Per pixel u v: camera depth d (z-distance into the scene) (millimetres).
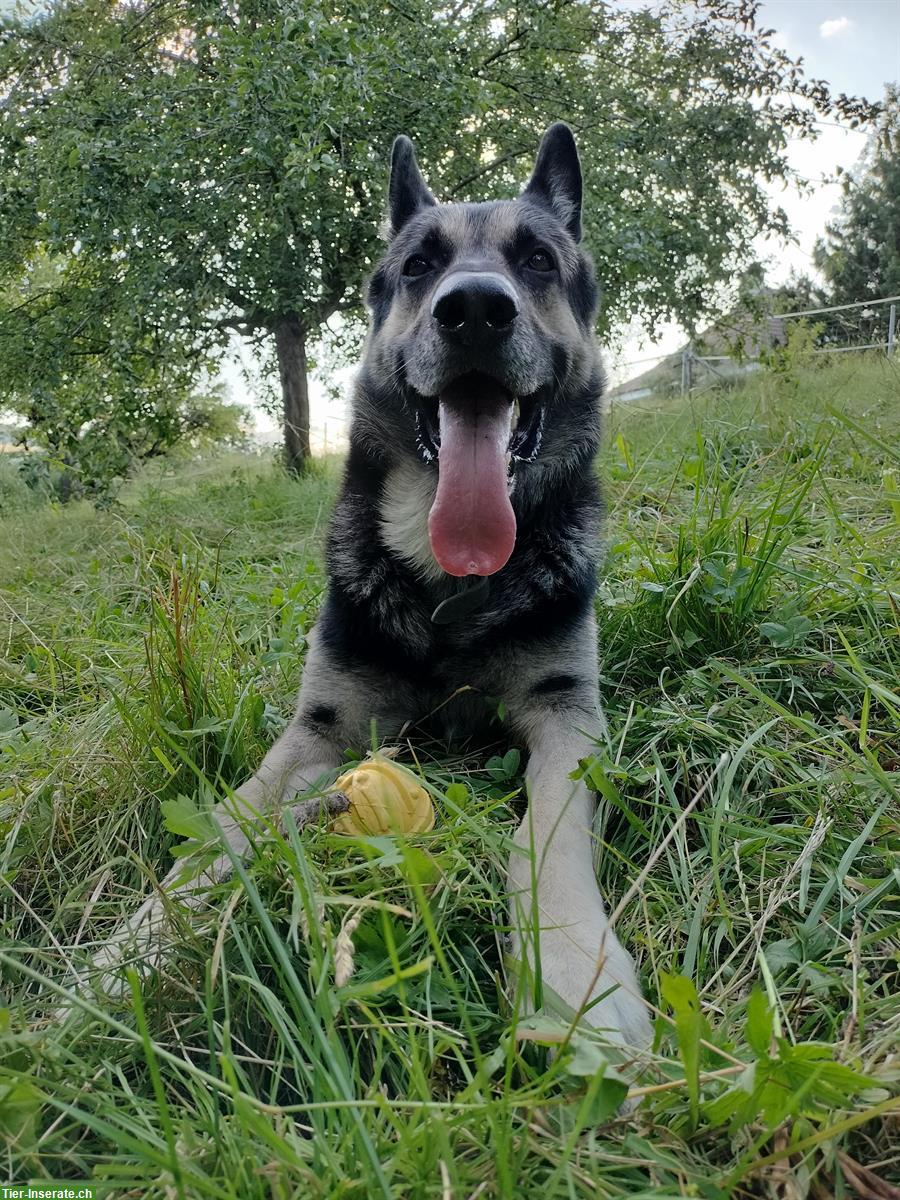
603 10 2297
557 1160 249
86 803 496
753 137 2264
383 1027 286
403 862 329
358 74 1486
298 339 2537
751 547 688
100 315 2014
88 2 2197
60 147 1722
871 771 422
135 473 1741
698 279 2312
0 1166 263
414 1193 231
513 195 2027
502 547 541
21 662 778
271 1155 257
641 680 635
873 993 345
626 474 1041
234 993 350
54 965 369
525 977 302
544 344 615
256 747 556
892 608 562
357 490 639
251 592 853
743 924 391
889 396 1274
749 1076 245
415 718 591
